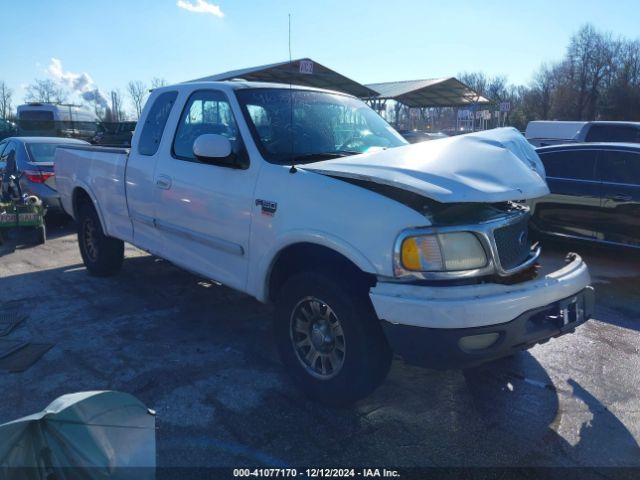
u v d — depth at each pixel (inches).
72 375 150.2
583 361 166.6
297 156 151.6
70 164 245.6
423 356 111.8
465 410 136.2
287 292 137.9
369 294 116.5
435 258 114.2
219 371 153.8
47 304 208.5
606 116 2588.6
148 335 179.5
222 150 145.3
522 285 118.7
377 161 127.4
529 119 2952.8
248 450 117.3
